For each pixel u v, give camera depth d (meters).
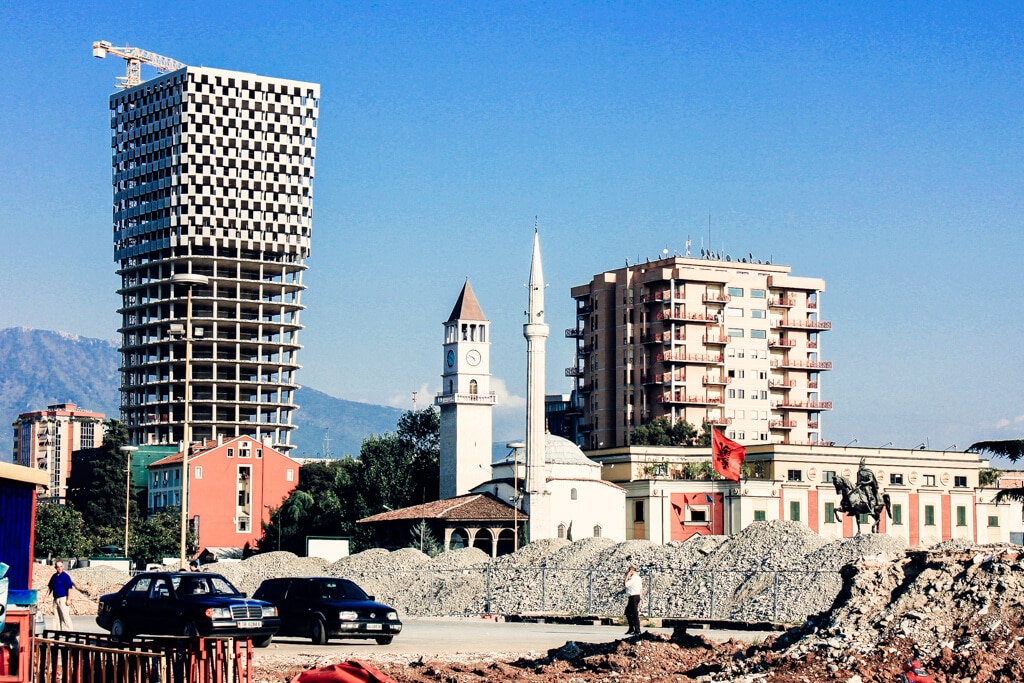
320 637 49.47
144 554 159.75
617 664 39.03
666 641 44.44
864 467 107.81
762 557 78.56
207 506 195.00
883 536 75.75
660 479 150.25
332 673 27.05
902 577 41.53
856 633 39.31
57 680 29.27
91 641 31.78
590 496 147.62
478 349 177.88
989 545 44.06
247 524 198.25
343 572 100.88
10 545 27.53
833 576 70.50
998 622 37.50
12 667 26.83
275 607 47.56
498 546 145.00
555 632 62.03
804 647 39.22
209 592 47.06
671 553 84.44
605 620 70.12
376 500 177.25
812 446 153.25
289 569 103.31
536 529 138.75
